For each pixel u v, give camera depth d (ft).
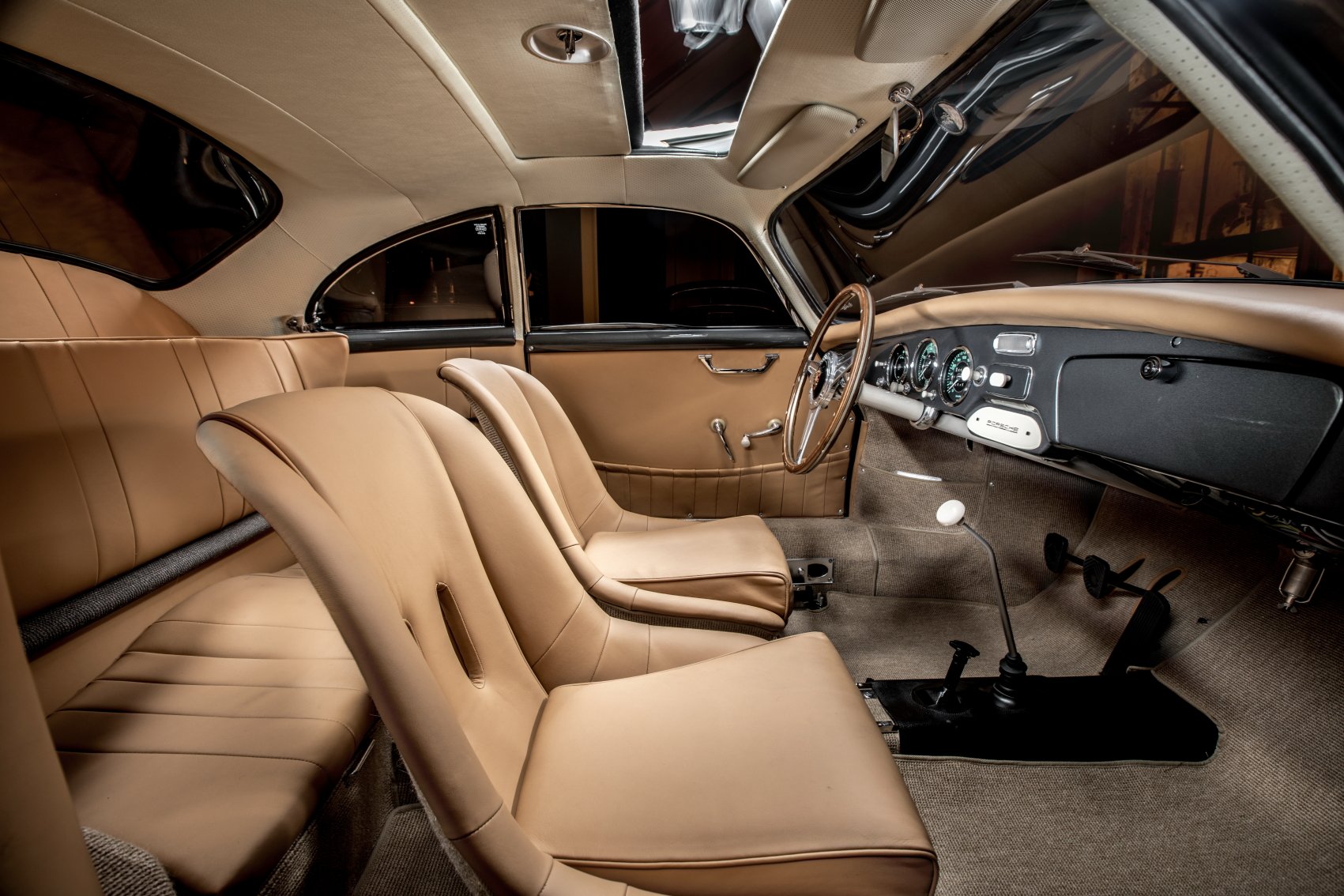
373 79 4.96
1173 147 5.37
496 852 1.93
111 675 3.41
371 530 2.22
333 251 7.32
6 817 1.22
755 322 8.14
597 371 7.66
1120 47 5.11
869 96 5.16
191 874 2.23
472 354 7.66
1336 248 2.85
